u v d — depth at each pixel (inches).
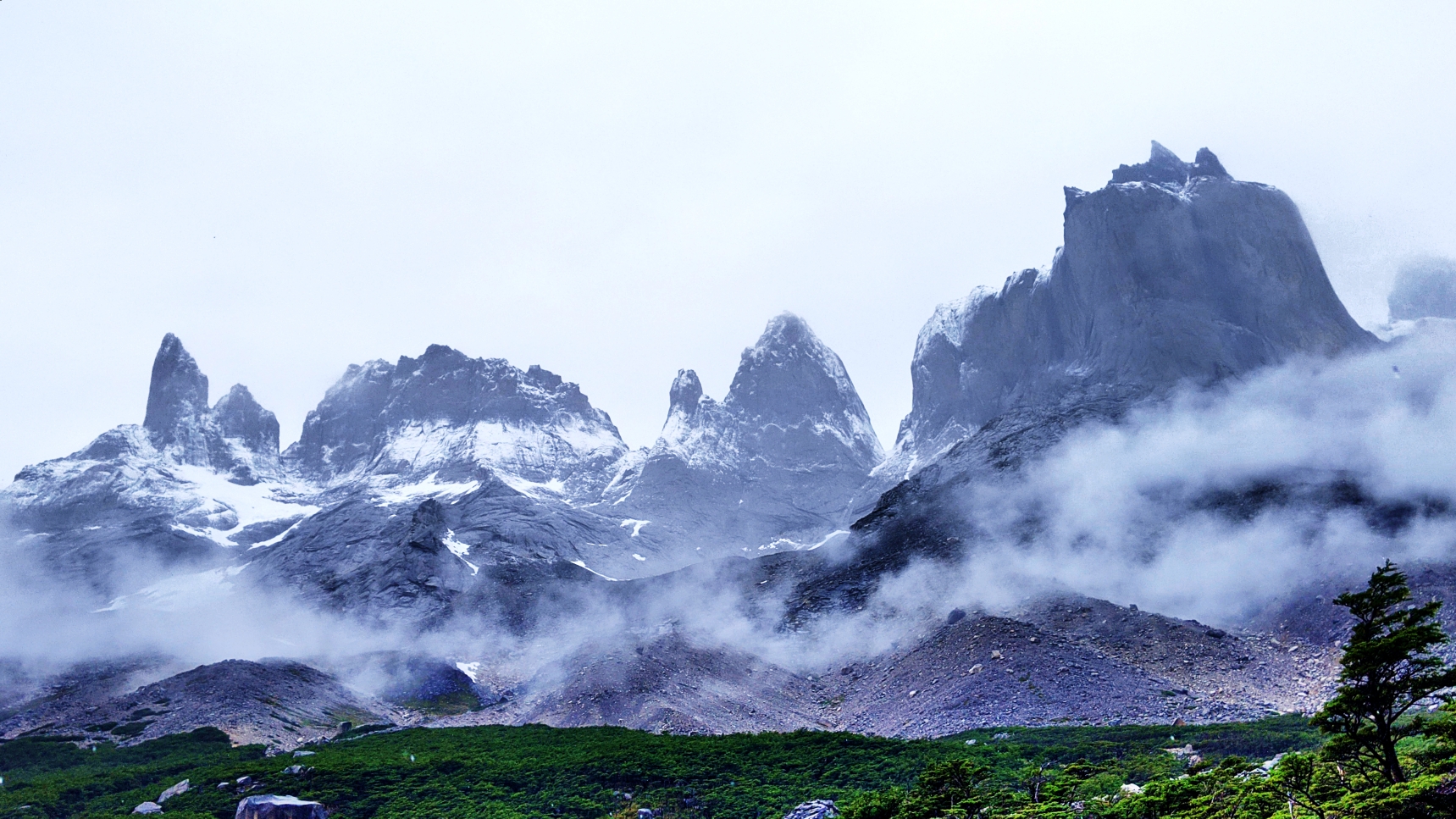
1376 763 2691.9
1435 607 2608.3
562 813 5206.7
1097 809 3693.4
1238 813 2883.9
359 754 6476.4
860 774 5319.9
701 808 5098.4
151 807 5546.3
